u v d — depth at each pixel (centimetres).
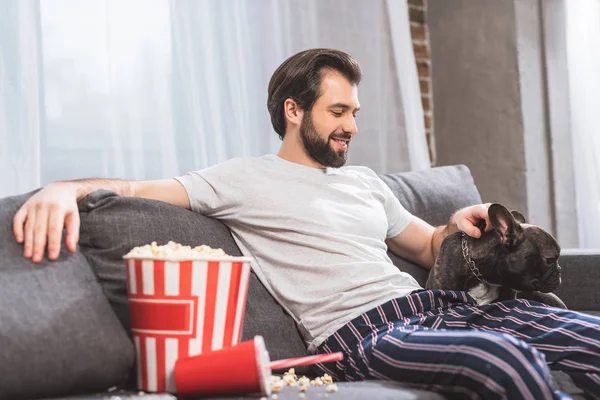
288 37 304
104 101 246
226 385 135
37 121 225
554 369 165
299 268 183
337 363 174
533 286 198
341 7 325
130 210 170
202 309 140
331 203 193
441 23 380
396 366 154
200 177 189
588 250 237
